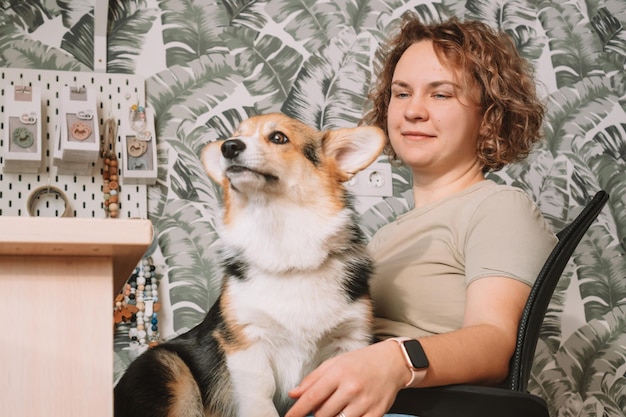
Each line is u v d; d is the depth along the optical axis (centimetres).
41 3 207
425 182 150
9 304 67
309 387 87
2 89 198
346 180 136
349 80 225
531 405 95
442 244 132
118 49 210
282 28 223
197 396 119
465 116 143
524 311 107
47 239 65
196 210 207
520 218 123
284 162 129
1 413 65
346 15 228
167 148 208
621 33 246
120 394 116
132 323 197
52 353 67
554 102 238
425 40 152
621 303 231
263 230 125
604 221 235
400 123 147
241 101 216
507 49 151
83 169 197
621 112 242
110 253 69
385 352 92
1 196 192
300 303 119
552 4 244
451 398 95
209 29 217
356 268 126
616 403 226
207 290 204
